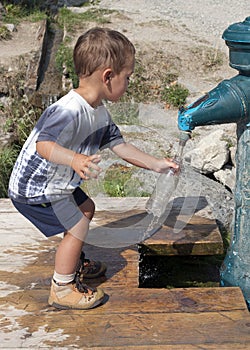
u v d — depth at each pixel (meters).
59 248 3.16
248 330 3.00
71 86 7.95
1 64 8.16
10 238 4.05
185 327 3.03
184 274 4.57
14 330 3.02
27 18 9.84
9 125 7.13
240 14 11.14
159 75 8.29
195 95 7.90
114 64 3.00
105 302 3.25
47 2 10.88
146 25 10.04
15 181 3.15
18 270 3.63
